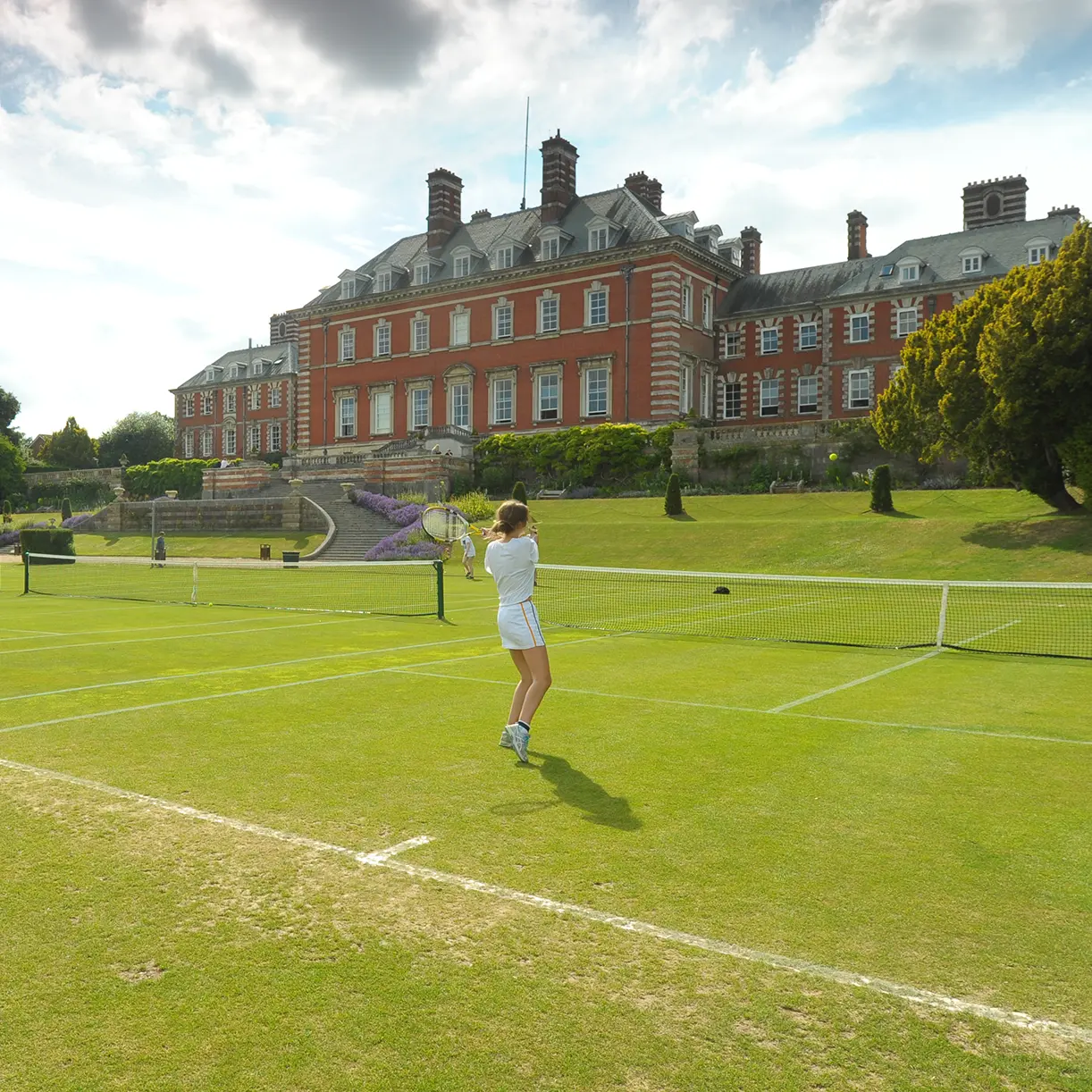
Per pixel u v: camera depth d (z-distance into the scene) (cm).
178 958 350
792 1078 279
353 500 4675
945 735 732
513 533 662
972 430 2828
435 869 439
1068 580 2200
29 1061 286
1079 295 2509
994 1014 314
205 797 549
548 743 698
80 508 6538
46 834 483
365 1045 295
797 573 2623
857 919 386
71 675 1017
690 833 490
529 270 5244
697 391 5200
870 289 5003
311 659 1150
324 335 6212
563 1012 314
